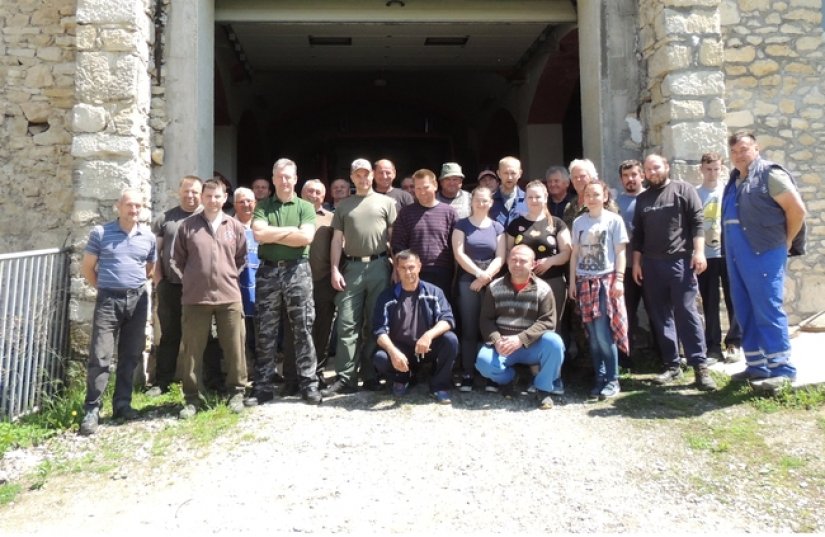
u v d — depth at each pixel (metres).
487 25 7.85
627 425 3.92
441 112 13.35
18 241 5.92
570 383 4.81
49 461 3.69
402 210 4.73
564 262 4.54
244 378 4.42
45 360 4.76
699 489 3.17
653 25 5.74
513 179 5.03
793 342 5.32
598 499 3.09
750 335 4.28
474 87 11.45
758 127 5.97
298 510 3.03
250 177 11.99
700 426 3.86
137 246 4.32
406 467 3.44
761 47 6.00
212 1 6.22
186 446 3.81
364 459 3.54
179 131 5.66
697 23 5.51
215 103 9.02
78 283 5.08
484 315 4.40
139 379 5.14
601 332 4.40
